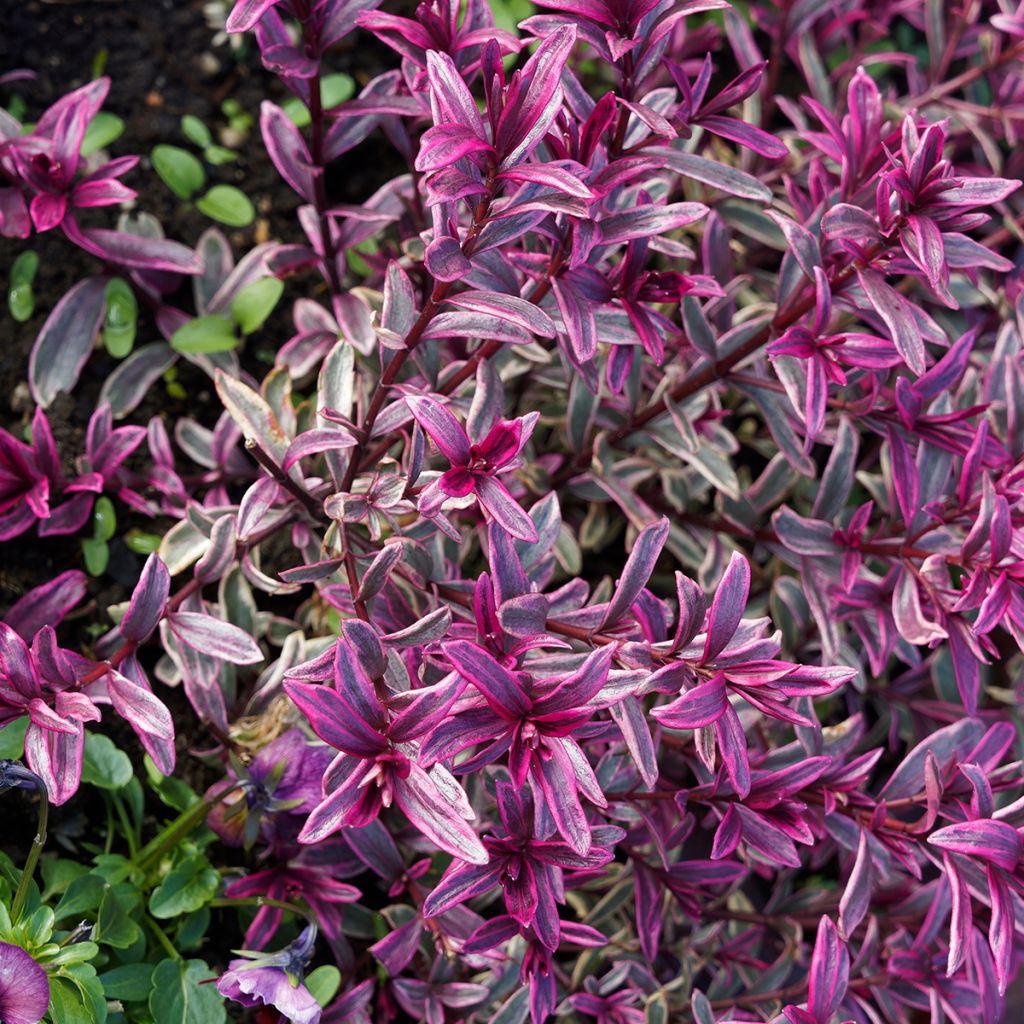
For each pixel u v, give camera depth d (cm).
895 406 68
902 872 74
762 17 82
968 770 62
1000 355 72
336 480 66
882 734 79
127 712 62
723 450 74
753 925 75
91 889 67
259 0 65
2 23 80
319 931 72
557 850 61
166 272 78
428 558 65
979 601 64
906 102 82
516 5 85
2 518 71
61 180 71
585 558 81
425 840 71
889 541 69
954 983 70
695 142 79
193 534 70
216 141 82
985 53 81
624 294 65
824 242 66
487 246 61
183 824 69
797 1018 63
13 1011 61
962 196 62
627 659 61
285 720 68
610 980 71
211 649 65
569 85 64
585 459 74
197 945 70
